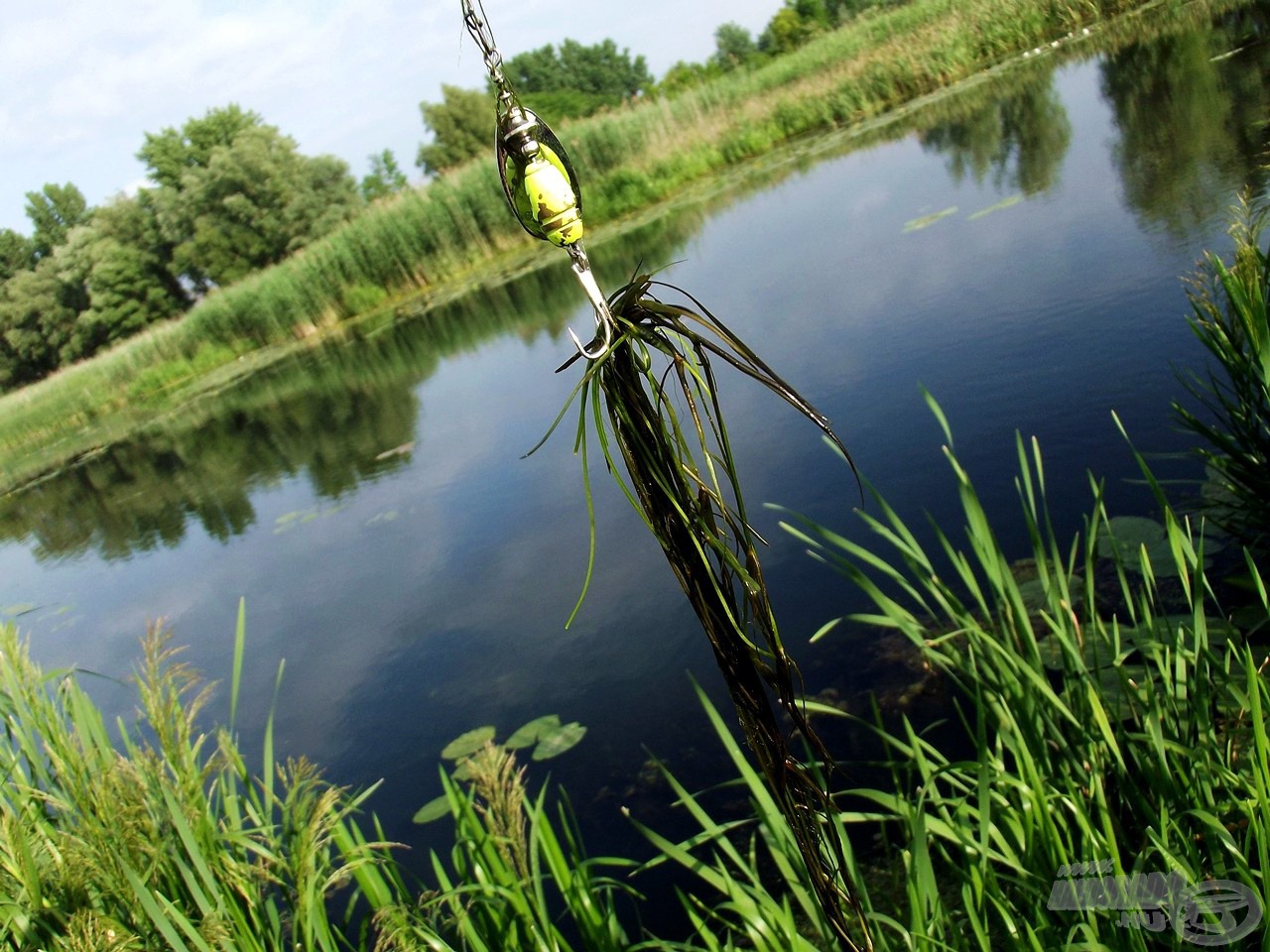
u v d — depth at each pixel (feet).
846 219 32.14
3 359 122.93
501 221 65.00
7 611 26.18
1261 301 8.70
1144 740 6.95
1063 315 17.29
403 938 6.22
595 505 18.45
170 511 31.53
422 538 20.04
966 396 15.85
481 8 2.83
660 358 18.26
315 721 14.26
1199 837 6.08
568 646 13.74
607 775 10.78
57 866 6.54
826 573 12.76
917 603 11.44
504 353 34.91
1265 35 32.71
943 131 41.88
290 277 67.51
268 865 7.15
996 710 7.07
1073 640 8.00
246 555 23.34
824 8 129.18
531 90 216.74
